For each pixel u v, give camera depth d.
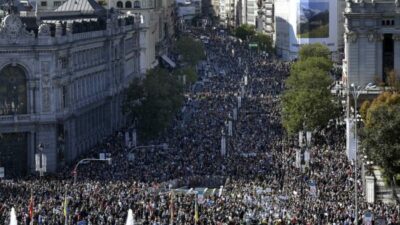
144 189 190.75
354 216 162.75
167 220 160.75
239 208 169.25
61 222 158.75
